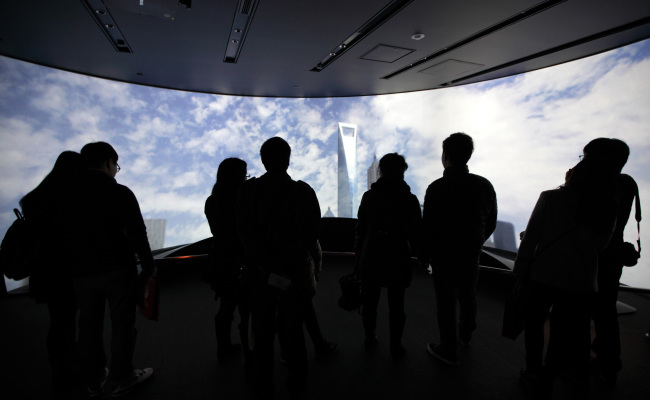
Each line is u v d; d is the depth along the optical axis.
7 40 4.01
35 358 2.35
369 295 2.30
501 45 4.00
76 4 3.07
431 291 3.94
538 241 1.82
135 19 3.39
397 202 2.16
